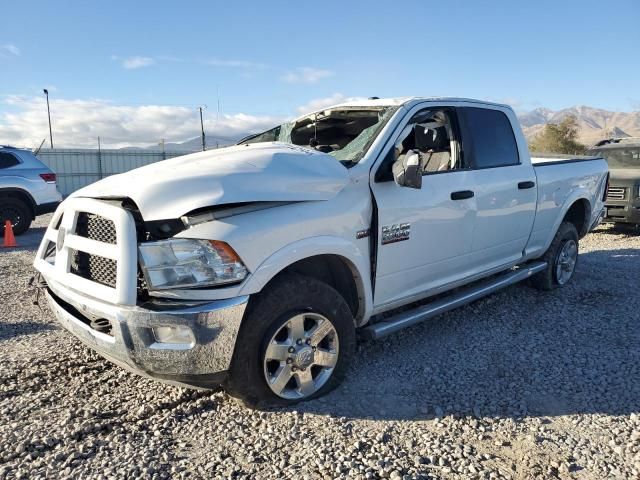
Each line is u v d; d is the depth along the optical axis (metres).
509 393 3.66
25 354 4.32
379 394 3.63
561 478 2.75
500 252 5.11
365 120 4.36
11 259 8.84
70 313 3.46
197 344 2.96
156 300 2.99
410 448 3.01
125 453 2.92
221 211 3.08
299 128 5.00
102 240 3.19
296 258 3.27
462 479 2.73
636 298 5.84
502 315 5.26
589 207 6.46
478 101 4.92
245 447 3.00
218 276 3.00
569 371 4.00
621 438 3.12
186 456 2.92
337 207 3.54
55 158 30.75
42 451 2.94
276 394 3.33
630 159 11.57
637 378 3.87
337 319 3.52
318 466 2.81
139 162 32.84
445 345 4.48
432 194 4.19
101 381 3.83
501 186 4.89
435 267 4.34
